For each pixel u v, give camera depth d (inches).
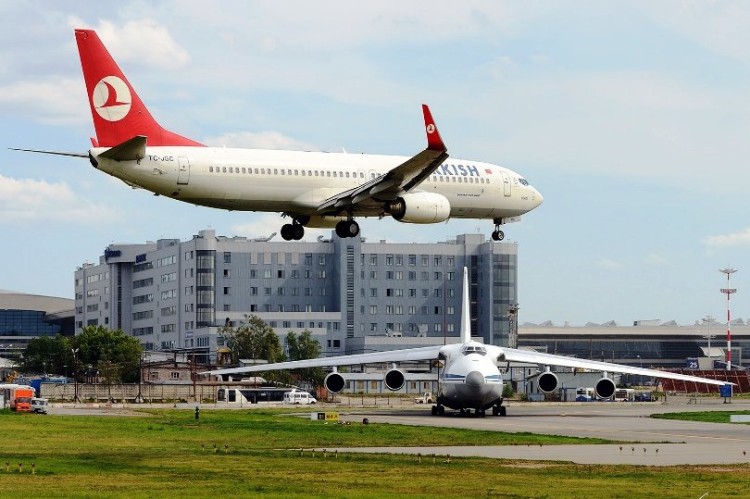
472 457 5251.0
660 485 4158.5
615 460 5157.5
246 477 4279.0
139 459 4985.2
